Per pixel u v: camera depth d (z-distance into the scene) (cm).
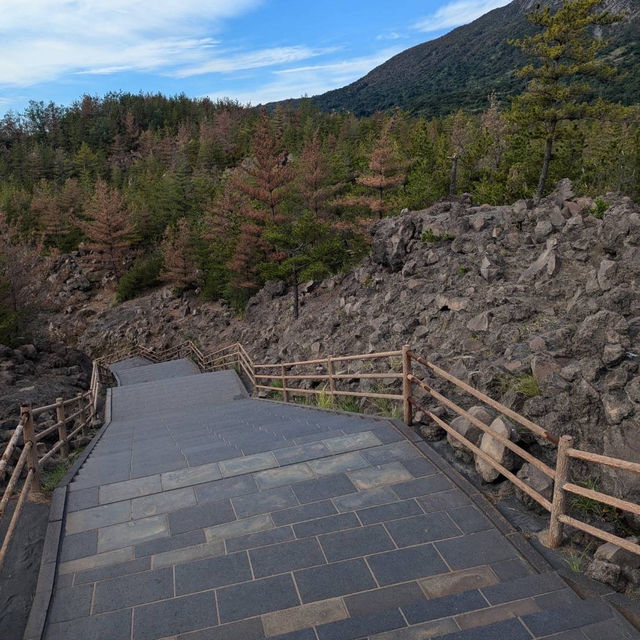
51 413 1370
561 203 1322
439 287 1339
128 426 1257
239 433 812
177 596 414
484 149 3631
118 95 17325
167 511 541
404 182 3466
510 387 708
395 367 1029
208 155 11031
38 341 2470
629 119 5675
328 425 776
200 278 4769
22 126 16138
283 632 370
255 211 3362
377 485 560
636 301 795
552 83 2962
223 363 2719
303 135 10819
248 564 446
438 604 373
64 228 7162
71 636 380
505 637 325
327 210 3759
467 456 602
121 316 4859
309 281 2798
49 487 635
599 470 524
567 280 991
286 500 545
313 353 1673
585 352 696
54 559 468
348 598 400
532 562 425
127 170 13050
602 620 338
